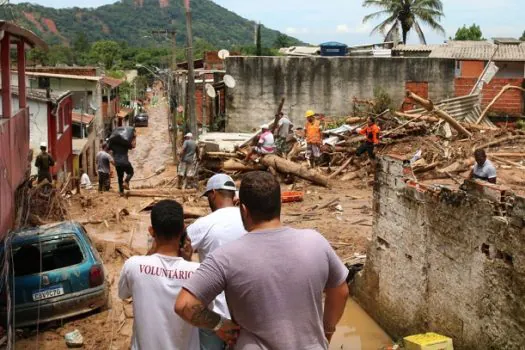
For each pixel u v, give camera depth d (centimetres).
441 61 2812
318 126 1980
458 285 823
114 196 1702
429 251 901
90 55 10731
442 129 2014
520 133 1891
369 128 1883
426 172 1394
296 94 2806
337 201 1636
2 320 866
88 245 962
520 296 690
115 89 5794
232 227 460
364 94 2819
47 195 1284
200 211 1471
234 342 342
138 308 411
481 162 973
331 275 342
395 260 1012
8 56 1025
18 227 1016
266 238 329
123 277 423
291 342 316
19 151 1112
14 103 2314
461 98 2462
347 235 1342
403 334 986
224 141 2297
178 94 4097
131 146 1792
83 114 3975
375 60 2795
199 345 423
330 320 354
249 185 336
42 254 938
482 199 761
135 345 416
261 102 2811
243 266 320
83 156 3681
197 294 323
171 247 424
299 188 1802
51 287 896
